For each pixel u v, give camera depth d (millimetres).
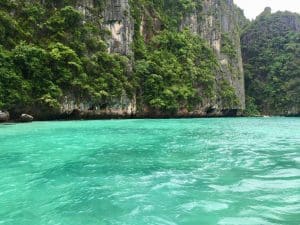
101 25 41219
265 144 15438
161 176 8500
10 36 31781
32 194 6875
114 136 17828
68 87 33281
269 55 87500
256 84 85438
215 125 30703
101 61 38375
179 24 59781
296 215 5688
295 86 78688
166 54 51312
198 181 7996
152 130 22359
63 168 9320
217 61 65812
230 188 7398
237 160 10914
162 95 44469
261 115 78688
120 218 5582
